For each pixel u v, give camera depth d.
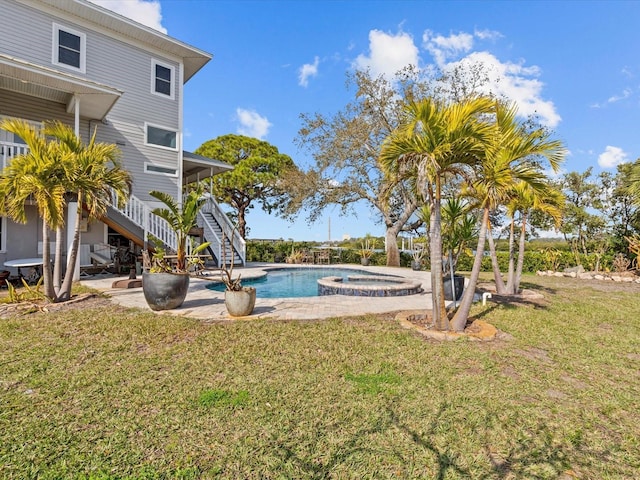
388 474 2.16
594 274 14.61
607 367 4.10
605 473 2.25
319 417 2.77
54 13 11.45
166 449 2.34
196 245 13.72
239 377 3.48
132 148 13.21
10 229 10.75
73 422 2.64
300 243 23.56
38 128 11.16
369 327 5.45
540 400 3.19
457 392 3.26
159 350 4.23
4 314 5.93
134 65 13.28
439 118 4.65
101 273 11.89
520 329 5.61
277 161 26.47
